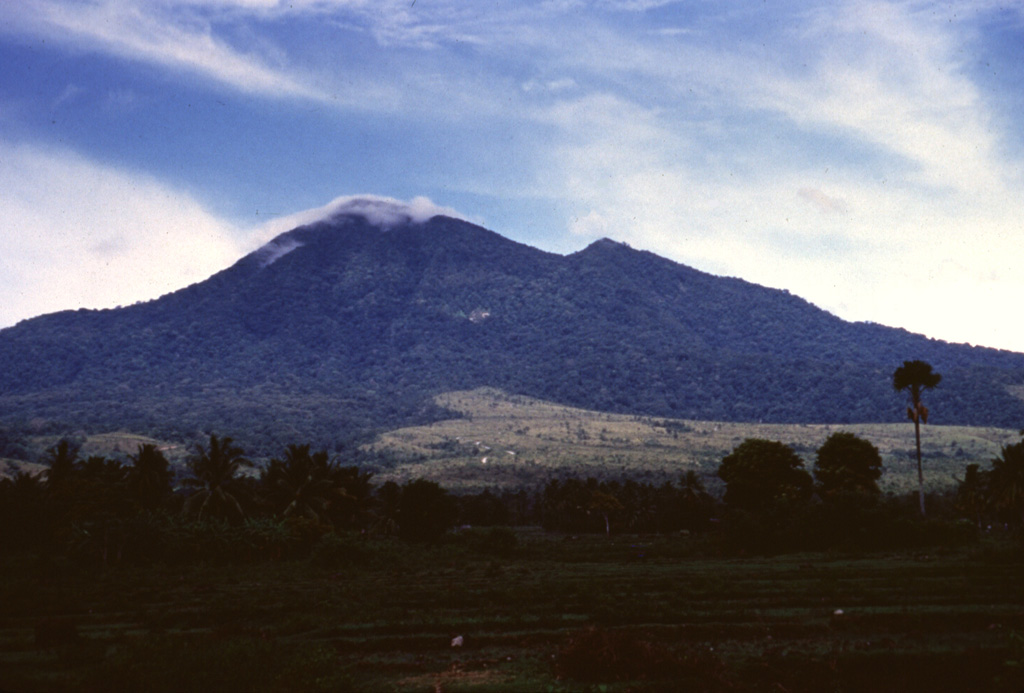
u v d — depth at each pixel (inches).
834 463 3966.5
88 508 3636.8
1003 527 4488.2
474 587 2186.3
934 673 1112.8
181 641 1160.8
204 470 3681.1
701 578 2169.0
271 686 1029.2
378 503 4483.3
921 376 3609.7
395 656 1331.2
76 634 1448.1
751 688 1077.1
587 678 1126.4
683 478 5551.2
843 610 1530.5
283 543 3336.6
